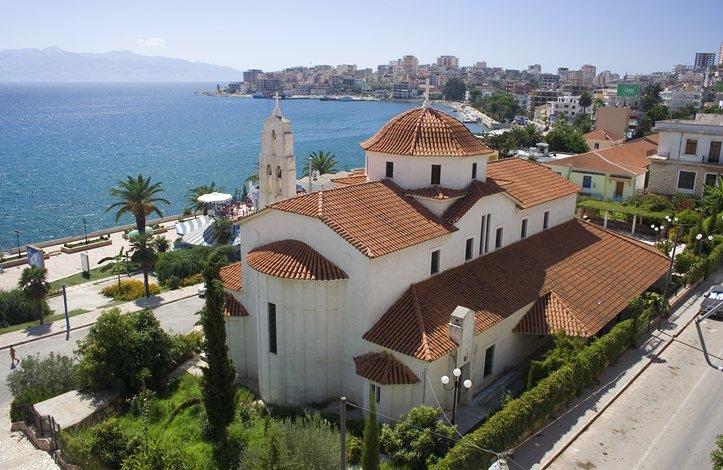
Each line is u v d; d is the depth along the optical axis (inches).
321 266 1207.6
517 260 1581.0
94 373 1333.7
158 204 4766.2
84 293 2340.1
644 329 1611.7
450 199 1395.2
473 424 1189.1
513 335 1425.9
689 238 2252.7
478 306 1327.5
